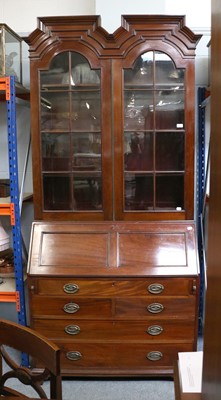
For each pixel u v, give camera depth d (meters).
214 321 0.67
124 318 2.09
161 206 2.24
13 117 2.11
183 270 2.05
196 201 2.57
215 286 0.67
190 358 1.07
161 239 2.15
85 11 2.56
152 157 2.21
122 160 2.19
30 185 2.68
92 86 2.16
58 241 2.17
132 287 2.06
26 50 2.56
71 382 2.14
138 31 2.09
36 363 2.15
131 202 2.24
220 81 0.64
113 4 2.42
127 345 2.11
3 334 1.24
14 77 2.12
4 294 2.27
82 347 2.13
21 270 2.23
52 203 2.25
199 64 2.54
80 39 2.11
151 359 2.12
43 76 2.16
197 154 2.55
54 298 2.09
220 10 0.64
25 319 2.29
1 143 2.68
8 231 2.72
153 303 2.07
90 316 2.10
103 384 2.12
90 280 2.06
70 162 2.23
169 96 2.17
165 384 2.11
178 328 2.09
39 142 2.19
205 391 0.73
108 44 2.11
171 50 2.11
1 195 2.45
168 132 2.19
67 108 2.20
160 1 2.41
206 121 2.57
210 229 0.72
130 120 2.20
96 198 2.24
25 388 2.09
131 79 2.15
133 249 2.12
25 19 2.59
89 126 2.21
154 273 2.04
